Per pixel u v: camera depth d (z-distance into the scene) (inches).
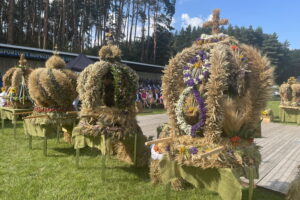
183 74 121.0
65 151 217.2
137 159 183.0
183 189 145.3
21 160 189.6
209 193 140.7
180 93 125.6
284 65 2310.5
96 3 1307.8
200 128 113.3
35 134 207.6
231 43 118.0
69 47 1237.1
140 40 1558.8
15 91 266.5
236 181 97.3
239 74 107.8
